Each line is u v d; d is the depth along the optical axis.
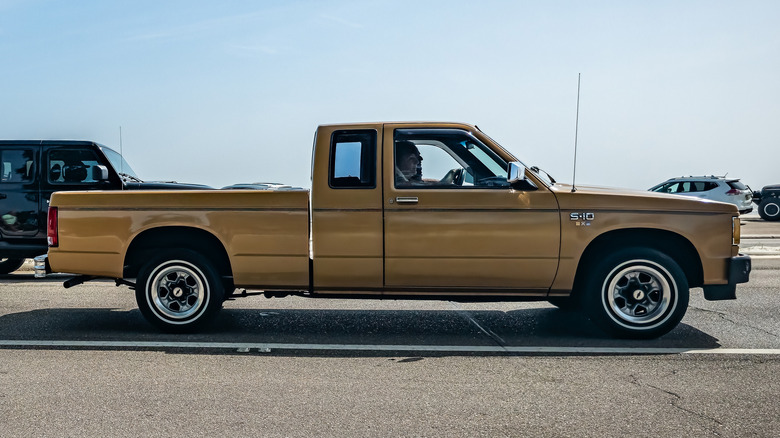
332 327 6.20
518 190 5.44
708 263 5.43
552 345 5.41
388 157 5.50
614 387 4.20
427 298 5.68
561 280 5.45
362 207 5.48
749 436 3.34
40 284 9.24
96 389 4.16
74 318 6.63
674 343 5.44
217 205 5.68
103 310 7.11
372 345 5.43
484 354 5.11
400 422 3.55
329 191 5.52
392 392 4.10
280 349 5.27
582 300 5.63
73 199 5.90
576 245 5.40
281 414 3.68
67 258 5.91
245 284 5.71
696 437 3.33
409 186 5.50
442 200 5.42
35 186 9.36
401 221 5.45
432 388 4.19
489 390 4.14
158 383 4.30
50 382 4.32
